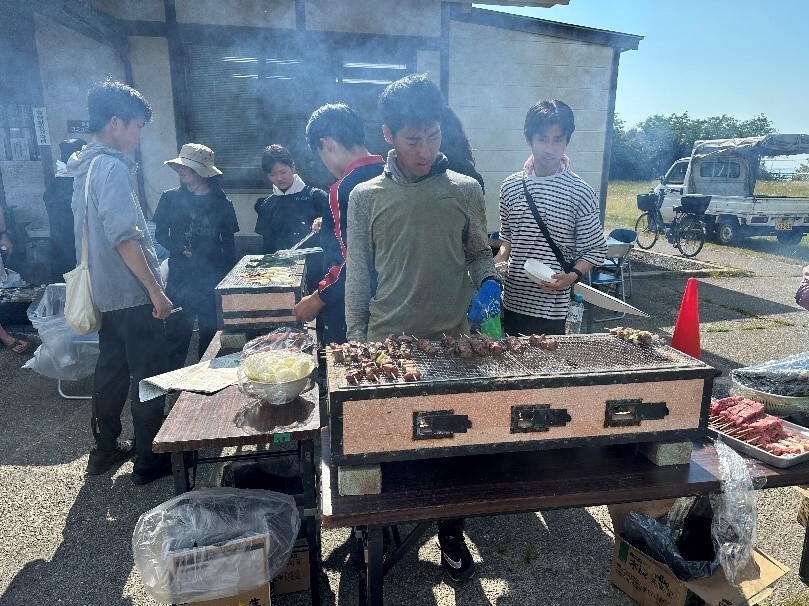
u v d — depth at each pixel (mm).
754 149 10781
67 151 5324
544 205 2602
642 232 12312
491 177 6973
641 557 2127
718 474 1700
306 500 2012
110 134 2686
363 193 1920
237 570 1806
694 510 2016
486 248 2098
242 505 1975
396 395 1482
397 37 6324
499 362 1673
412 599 2219
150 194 6180
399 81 1800
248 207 6379
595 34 6750
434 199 1872
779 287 7914
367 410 1482
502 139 6898
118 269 2717
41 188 7004
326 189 6469
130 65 5859
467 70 6648
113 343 2895
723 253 10938
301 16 6059
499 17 6523
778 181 14320
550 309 2676
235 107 6148
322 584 2299
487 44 6617
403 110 1756
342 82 6320
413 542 1925
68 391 4016
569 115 2488
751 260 10164
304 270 3309
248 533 1843
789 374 2340
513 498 1556
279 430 1773
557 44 6742
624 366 1641
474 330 2098
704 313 6551
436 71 6547
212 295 4207
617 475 1680
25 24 5508
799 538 2594
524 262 2676
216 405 1983
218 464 3016
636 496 1626
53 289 4016
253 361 2004
